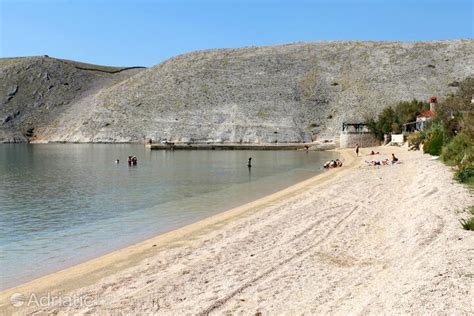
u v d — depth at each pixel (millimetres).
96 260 14539
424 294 8797
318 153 82000
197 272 12281
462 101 51844
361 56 159875
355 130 97625
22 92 188625
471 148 29797
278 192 29219
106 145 124875
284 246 14547
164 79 157250
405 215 17219
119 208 26422
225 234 17047
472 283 9039
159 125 135500
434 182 23859
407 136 74312
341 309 9070
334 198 23828
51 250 16812
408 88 136125
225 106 137250
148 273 12602
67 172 51250
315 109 134500
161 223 21219
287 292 10391
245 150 98312
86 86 198500
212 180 40469
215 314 9406
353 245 14227
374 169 39031
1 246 17594
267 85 146250
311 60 161375
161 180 41406
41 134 164250
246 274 11898
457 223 14344
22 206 28109
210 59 165875
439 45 161125
